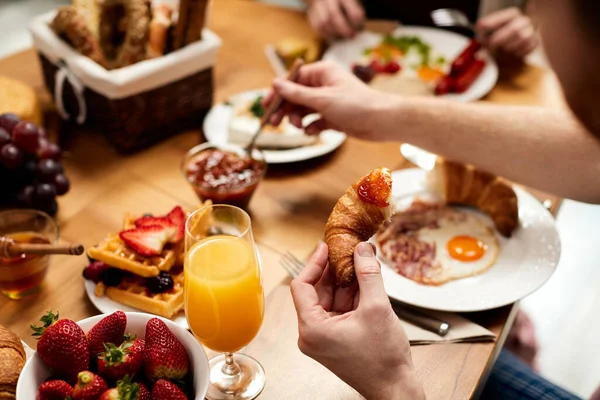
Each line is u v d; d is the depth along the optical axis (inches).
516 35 52.3
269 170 42.8
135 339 28.0
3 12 87.9
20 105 41.8
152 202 39.9
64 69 43.0
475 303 33.4
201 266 28.9
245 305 29.1
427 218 38.7
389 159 43.9
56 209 38.7
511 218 37.2
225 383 30.5
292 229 38.5
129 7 43.0
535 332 61.7
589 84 14.9
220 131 45.1
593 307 64.2
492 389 40.7
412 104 39.4
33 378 27.1
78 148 43.7
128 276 33.8
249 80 50.7
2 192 39.2
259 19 58.2
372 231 29.5
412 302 33.3
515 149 37.7
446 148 38.8
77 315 33.4
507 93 49.9
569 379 57.6
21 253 32.3
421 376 31.0
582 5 13.9
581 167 36.9
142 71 41.3
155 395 26.5
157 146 44.4
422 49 54.8
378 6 63.6
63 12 42.3
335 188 41.6
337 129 41.3
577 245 70.4
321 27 54.4
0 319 33.1
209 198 38.2
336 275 28.9
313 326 28.0
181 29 43.0
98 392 26.1
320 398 30.3
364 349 27.7
